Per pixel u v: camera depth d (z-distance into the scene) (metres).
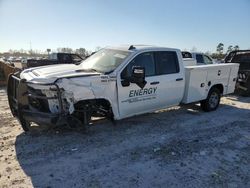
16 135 5.67
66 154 4.81
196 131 6.33
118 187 3.81
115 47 6.72
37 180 3.92
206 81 7.88
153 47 6.57
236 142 5.73
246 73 10.91
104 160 4.63
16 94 5.59
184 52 14.95
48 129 5.92
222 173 4.32
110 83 5.58
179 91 7.11
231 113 8.25
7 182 3.85
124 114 6.04
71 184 3.84
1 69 13.72
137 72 5.48
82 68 6.05
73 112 5.34
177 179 4.08
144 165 4.50
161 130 6.29
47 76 5.16
